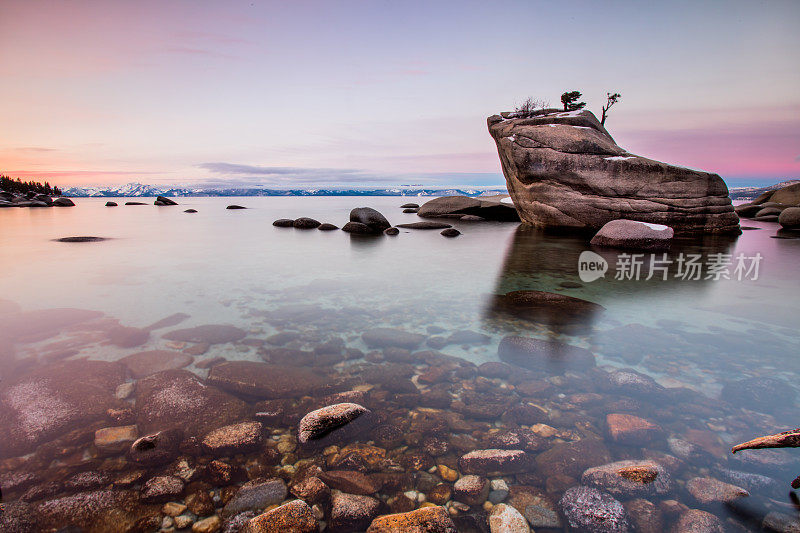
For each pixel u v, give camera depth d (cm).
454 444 317
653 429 329
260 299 734
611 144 1759
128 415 348
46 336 532
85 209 4000
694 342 532
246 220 2750
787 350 505
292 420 348
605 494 258
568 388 408
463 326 594
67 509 242
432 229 2134
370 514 243
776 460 292
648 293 784
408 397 389
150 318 616
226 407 362
